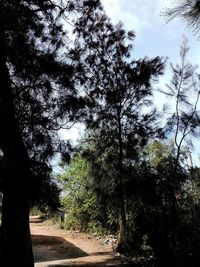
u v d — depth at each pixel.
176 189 9.42
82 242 17.19
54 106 9.31
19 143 8.55
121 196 11.81
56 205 8.83
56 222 25.19
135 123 12.74
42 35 9.12
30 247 8.80
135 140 12.30
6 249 8.52
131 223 10.17
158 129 11.62
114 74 13.04
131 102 13.06
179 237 8.71
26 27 8.62
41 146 9.00
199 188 9.30
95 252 14.34
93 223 18.86
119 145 12.70
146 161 11.21
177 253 8.63
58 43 9.35
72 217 21.22
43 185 8.58
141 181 9.76
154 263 8.94
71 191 20.03
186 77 9.62
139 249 9.66
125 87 13.02
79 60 10.75
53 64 8.73
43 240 18.19
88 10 11.95
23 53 8.36
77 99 9.66
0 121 8.43
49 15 9.59
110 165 13.05
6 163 8.45
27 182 8.44
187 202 9.07
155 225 8.98
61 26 9.66
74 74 9.66
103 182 13.24
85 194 19.16
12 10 7.96
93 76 12.74
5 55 8.27
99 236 18.27
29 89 8.84
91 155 13.51
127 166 11.73
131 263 10.30
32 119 8.92
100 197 13.65
